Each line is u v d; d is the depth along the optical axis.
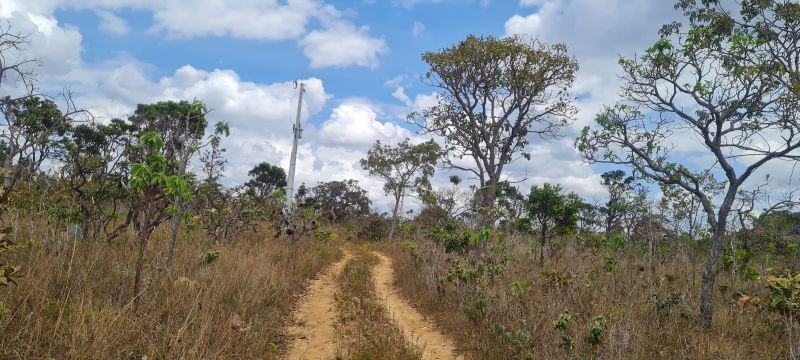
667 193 11.45
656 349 6.31
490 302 7.84
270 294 8.40
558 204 13.84
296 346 6.54
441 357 6.58
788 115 7.38
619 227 14.33
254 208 15.02
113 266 6.63
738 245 12.40
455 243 12.05
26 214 8.13
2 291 4.68
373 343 6.22
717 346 6.34
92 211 8.57
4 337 4.07
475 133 15.75
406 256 16.80
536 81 14.88
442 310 8.92
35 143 7.25
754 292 9.95
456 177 21.36
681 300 8.20
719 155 7.98
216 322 5.73
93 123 7.28
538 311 6.95
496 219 12.08
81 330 4.39
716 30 7.92
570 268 9.99
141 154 8.34
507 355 6.24
